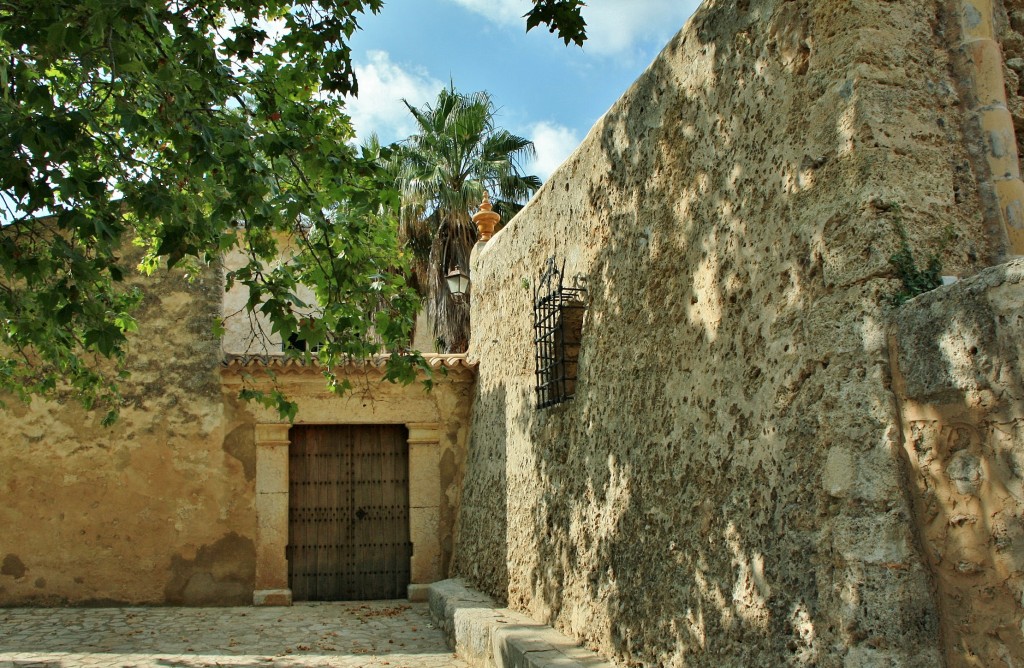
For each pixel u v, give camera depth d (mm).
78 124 4129
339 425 10938
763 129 4281
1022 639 2768
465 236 18625
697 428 4715
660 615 4945
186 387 10344
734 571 4227
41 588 9719
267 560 10242
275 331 5227
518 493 8031
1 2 4363
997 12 3939
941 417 3084
